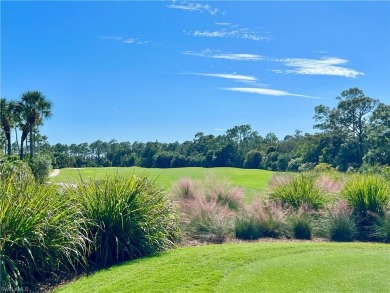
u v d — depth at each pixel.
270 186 12.31
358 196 10.45
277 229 9.24
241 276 5.48
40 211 5.91
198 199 10.26
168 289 5.05
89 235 6.61
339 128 50.44
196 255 6.44
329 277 5.48
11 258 5.52
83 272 6.04
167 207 8.17
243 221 9.09
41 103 34.72
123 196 7.14
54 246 5.88
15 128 35.44
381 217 9.67
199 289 5.03
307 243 7.93
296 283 5.24
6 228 5.48
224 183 11.95
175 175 23.23
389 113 44.91
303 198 10.91
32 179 6.97
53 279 5.76
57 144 53.91
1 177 6.48
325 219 9.71
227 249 6.85
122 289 5.09
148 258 6.54
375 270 5.80
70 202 6.81
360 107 49.25
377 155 42.88
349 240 9.13
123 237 6.77
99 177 7.95
